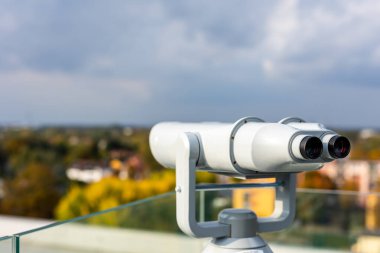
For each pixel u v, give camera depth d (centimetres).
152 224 308
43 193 1738
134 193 1115
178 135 156
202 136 155
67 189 1755
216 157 151
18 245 179
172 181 1129
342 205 368
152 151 180
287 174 167
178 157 155
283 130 137
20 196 1727
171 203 326
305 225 379
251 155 141
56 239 216
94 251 254
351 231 368
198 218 325
